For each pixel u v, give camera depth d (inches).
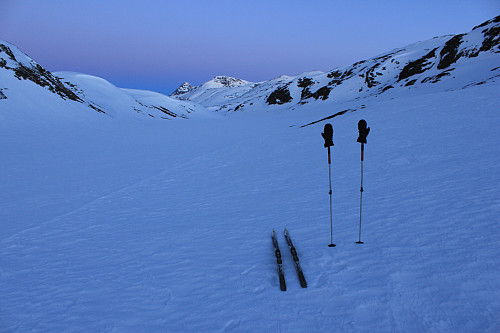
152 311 146.5
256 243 220.7
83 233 294.0
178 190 463.2
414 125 641.0
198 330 127.7
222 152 829.8
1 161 773.3
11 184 536.7
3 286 188.2
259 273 172.7
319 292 143.6
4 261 231.3
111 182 541.3
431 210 219.8
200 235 256.5
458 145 419.2
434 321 114.2
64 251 247.6
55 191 484.7
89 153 922.7
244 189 424.5
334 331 117.2
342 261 169.9
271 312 133.8
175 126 2400.3
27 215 365.1
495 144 381.4
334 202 291.9
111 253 235.1
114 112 3068.4
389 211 237.0
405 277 143.5
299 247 199.2
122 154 897.5
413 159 404.2
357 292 138.7
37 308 158.4
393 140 557.3
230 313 137.3
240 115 6589.6
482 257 146.8
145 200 416.5
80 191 482.0
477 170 293.7
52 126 1711.4
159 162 737.0
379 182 334.0
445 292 128.0
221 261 195.8
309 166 507.8
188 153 871.7
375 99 3191.4
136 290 169.0
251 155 727.1
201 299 152.3
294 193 360.2
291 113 4544.8
